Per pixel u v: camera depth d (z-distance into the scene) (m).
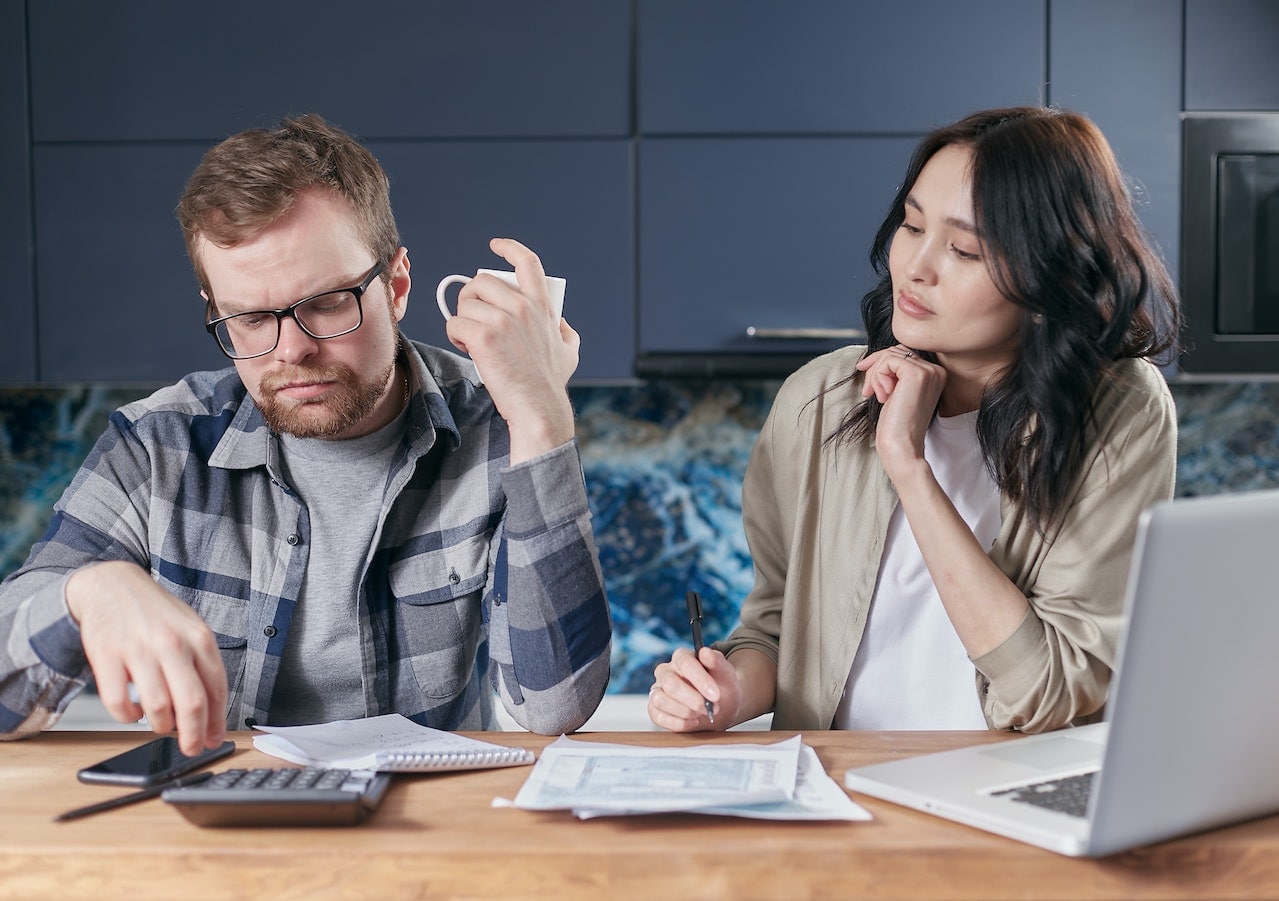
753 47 2.14
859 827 0.76
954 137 1.14
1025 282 1.08
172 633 0.86
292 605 1.17
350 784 0.78
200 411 1.22
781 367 2.17
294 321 1.04
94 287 2.19
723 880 0.71
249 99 2.16
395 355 1.18
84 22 2.16
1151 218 2.14
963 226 1.10
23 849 0.73
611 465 2.59
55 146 2.18
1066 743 0.92
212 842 0.73
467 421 1.24
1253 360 2.15
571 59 2.16
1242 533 0.68
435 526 1.21
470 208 2.17
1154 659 0.67
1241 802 0.76
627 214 2.17
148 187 2.17
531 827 0.76
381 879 0.71
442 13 2.16
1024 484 1.14
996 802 0.77
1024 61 2.13
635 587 2.60
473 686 1.28
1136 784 0.70
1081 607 1.09
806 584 1.28
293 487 1.19
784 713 1.26
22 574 1.07
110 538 1.15
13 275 2.19
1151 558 0.65
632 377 2.19
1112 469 1.12
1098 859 0.72
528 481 1.04
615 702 2.40
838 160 2.15
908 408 1.13
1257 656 0.71
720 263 2.17
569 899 0.71
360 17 2.16
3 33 2.16
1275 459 2.55
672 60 2.15
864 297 1.32
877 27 2.14
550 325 1.06
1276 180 2.13
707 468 2.59
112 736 1.04
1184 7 2.13
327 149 1.09
